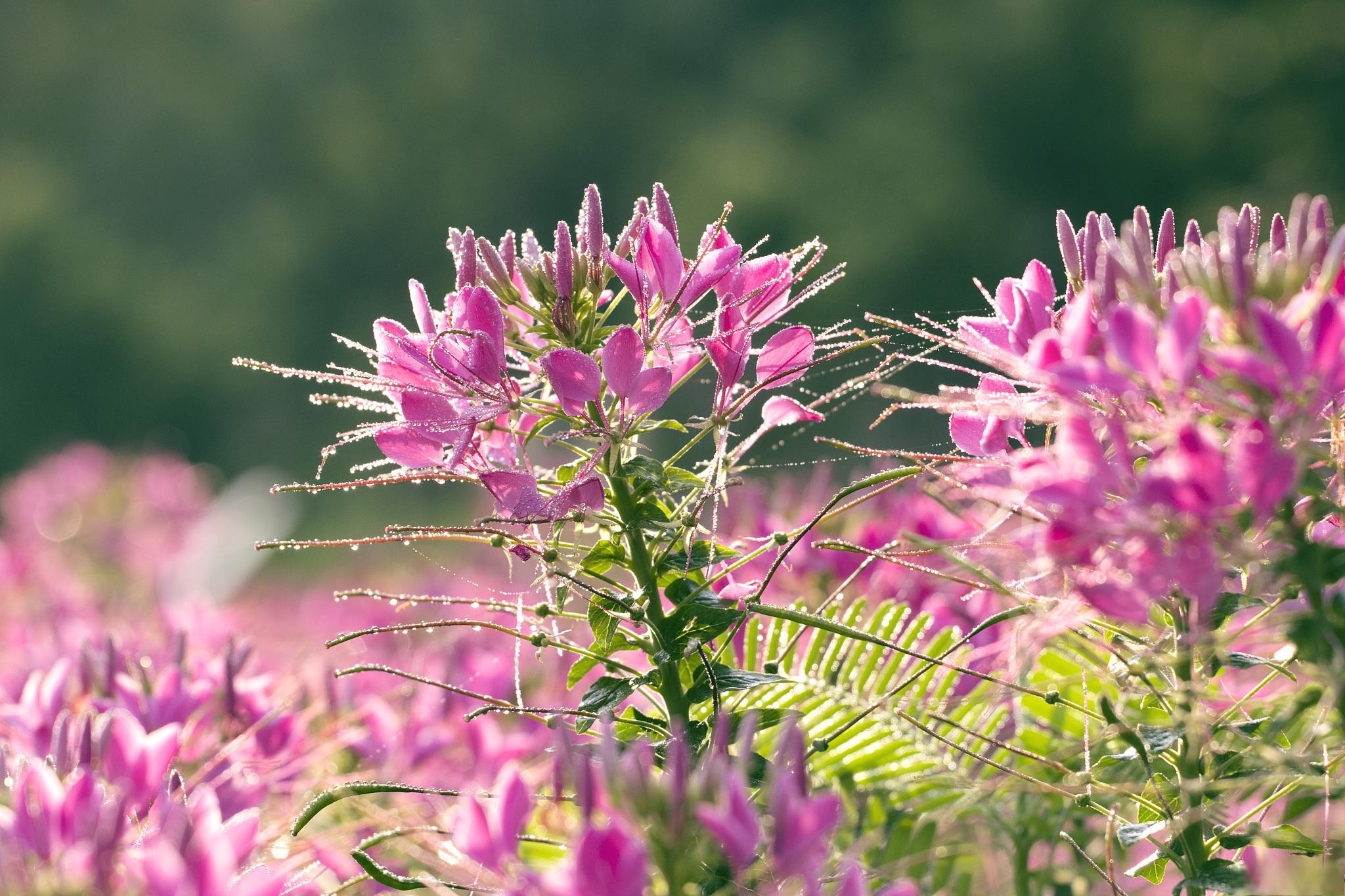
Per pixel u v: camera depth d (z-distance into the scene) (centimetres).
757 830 112
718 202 1089
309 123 1276
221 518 281
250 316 1226
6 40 1288
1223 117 1073
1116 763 122
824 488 143
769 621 132
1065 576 118
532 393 127
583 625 139
